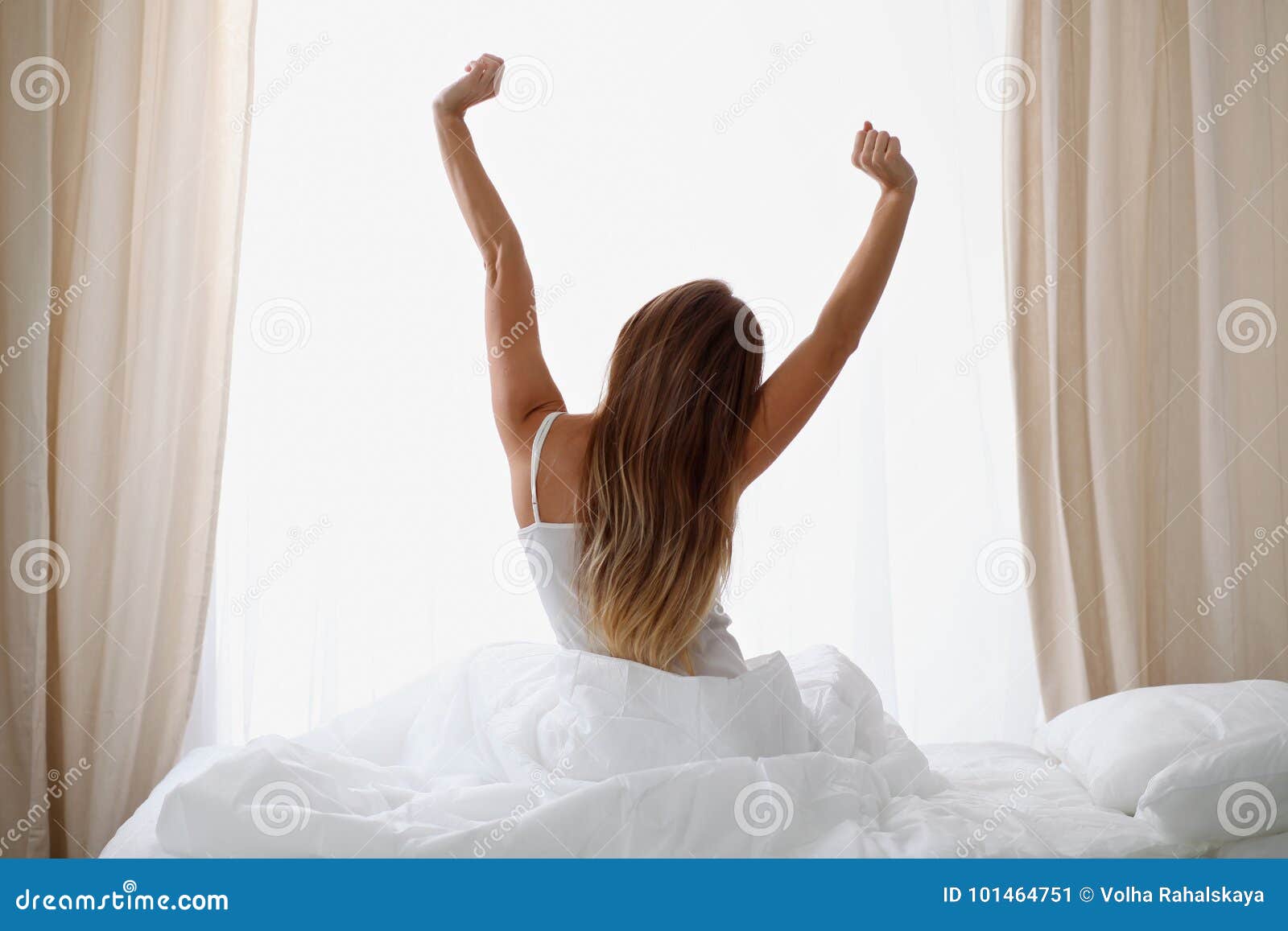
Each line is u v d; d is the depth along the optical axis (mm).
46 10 2213
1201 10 2451
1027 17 2502
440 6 2547
